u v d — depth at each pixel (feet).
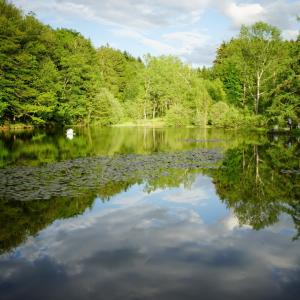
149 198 40.55
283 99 136.56
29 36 163.22
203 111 205.77
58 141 108.27
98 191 43.37
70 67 195.11
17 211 34.94
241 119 176.35
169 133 150.92
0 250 25.80
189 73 249.96
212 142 109.29
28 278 21.58
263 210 36.11
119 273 22.29
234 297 19.53
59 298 19.33
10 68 146.82
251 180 50.52
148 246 26.58
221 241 27.66
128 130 172.96
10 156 73.00
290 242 27.48
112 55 333.21
